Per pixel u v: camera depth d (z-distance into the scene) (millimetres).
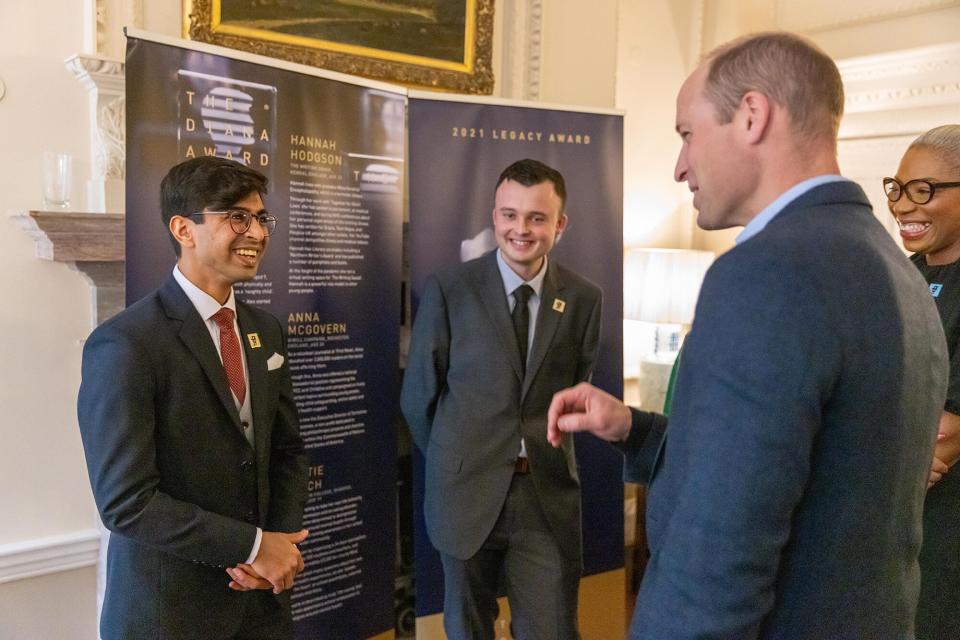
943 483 1776
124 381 1438
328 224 2406
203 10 2395
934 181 1854
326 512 2500
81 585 2430
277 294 2309
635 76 3822
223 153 2131
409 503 3033
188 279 1612
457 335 2234
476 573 2205
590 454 2869
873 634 932
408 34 2848
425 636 2641
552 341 2219
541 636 2178
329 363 2461
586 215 2809
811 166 977
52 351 2318
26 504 2314
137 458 1434
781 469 827
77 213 2078
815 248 882
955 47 3166
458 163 2633
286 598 1762
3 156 2188
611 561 2926
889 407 903
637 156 3900
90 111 2289
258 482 1656
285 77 2250
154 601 1521
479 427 2182
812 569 916
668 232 4109
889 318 903
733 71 989
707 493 859
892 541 953
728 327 874
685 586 873
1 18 2150
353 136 2438
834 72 982
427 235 2611
